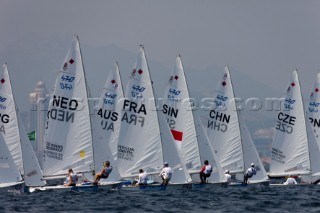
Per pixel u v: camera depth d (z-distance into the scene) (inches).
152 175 5467.5
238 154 6107.3
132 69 5477.4
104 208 4242.1
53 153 5216.5
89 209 4202.8
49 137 5216.5
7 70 5142.7
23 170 5132.9
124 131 5492.1
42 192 5032.0
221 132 6107.3
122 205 4367.6
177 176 5442.9
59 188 5073.8
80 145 5226.4
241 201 4643.2
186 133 5728.3
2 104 5137.8
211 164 5753.0
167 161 5457.7
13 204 4392.2
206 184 5605.3
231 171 6102.4
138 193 5054.1
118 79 5836.6
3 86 5142.7
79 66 5211.6
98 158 5270.7
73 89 5216.5
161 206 4350.4
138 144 5477.4
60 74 5211.6
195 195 4992.6
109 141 5807.1
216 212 4114.2
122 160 5497.1
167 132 5477.4
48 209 4190.5
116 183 5246.1
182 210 4190.5
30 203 4448.8
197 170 5728.3
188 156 5723.4
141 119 5472.4
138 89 5477.4
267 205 4411.9
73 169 5231.3
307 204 4458.7
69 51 5211.6
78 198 4717.0
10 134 5147.6
